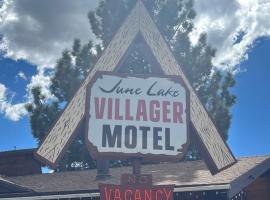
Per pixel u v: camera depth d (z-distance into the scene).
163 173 15.85
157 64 11.95
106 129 11.07
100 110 11.19
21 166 21.39
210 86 29.97
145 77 11.62
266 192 15.20
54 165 10.62
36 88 30.12
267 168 14.76
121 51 11.89
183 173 15.30
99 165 16.52
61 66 30.55
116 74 11.52
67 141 10.85
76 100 11.23
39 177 17.80
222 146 11.54
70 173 18.27
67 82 30.11
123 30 12.07
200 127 11.59
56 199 13.99
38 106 30.00
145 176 10.67
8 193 14.04
